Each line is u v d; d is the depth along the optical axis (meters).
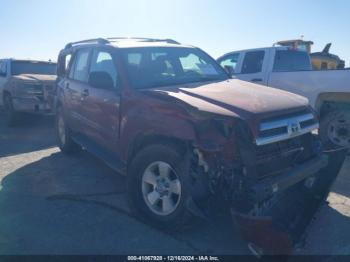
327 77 6.71
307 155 4.10
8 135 8.81
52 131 9.31
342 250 3.55
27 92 9.27
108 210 4.33
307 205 4.02
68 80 6.38
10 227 3.92
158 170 3.87
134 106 4.14
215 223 3.97
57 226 3.95
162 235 3.76
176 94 3.88
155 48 5.11
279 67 8.23
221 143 3.29
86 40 6.31
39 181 5.36
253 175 3.27
